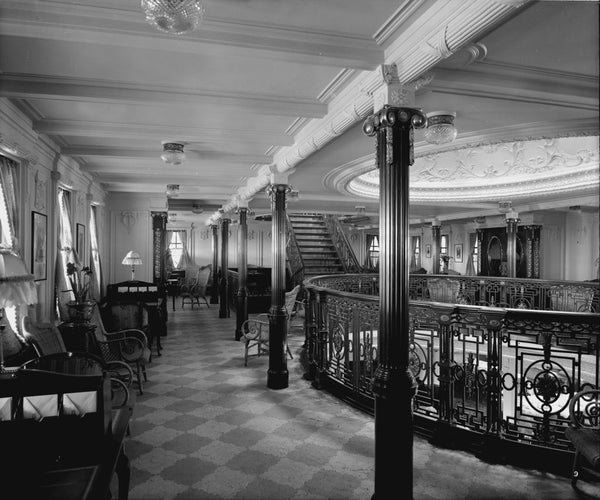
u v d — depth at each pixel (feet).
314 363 20.04
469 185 35.01
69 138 17.70
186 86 12.33
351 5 8.27
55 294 19.60
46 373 7.57
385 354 10.13
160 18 6.51
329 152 19.15
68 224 21.70
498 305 36.14
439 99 12.55
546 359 12.32
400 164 9.93
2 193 13.71
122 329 23.00
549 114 14.01
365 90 10.79
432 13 8.24
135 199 34.04
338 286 34.71
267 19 8.77
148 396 17.72
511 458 12.17
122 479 9.02
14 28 8.20
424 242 65.77
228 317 40.50
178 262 66.23
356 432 14.29
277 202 20.61
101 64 10.84
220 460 12.31
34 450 7.34
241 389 18.78
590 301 29.89
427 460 12.31
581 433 10.62
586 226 45.32
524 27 9.04
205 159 20.22
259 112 13.44
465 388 13.42
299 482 11.18
